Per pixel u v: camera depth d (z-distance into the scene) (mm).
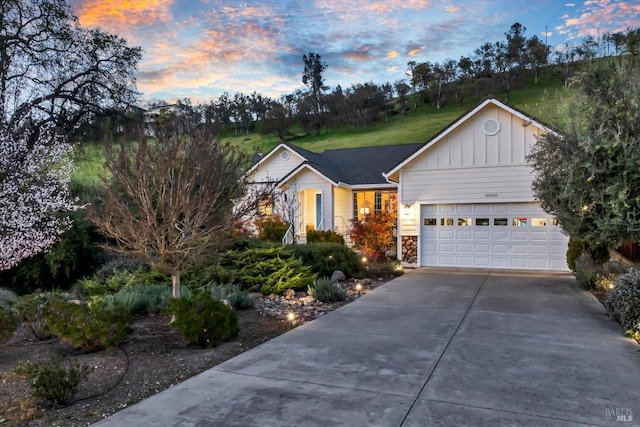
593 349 5453
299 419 3533
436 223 14883
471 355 5238
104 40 18844
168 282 9352
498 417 3523
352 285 11156
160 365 5012
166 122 8438
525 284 10898
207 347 5723
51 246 11898
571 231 8734
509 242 13961
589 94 8367
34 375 3984
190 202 6414
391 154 20891
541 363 4918
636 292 6418
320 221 19578
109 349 5453
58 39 17438
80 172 15914
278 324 7176
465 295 9500
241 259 10305
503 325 6773
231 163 7590
